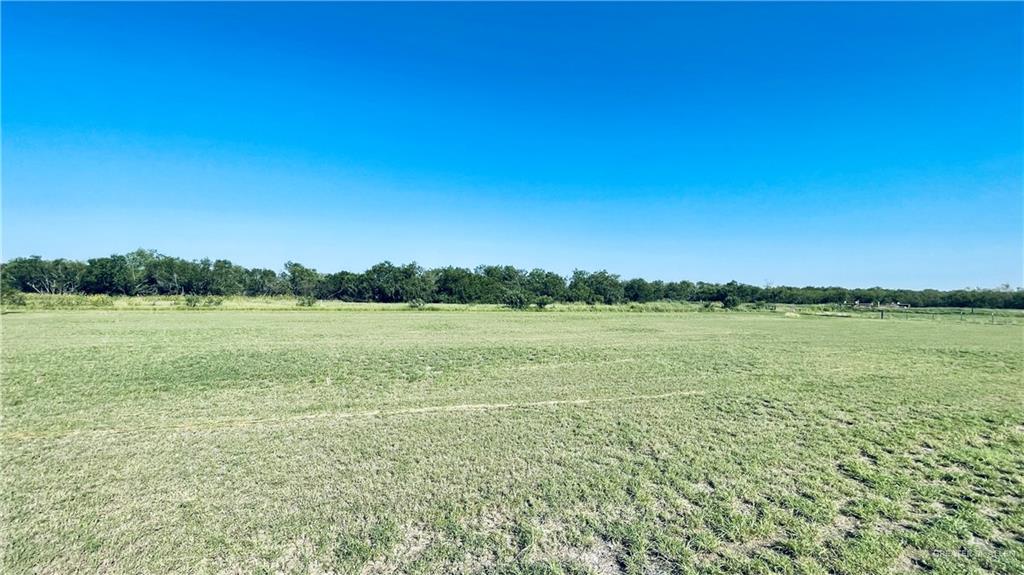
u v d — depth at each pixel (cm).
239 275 9169
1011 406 1078
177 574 416
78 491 579
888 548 466
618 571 428
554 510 544
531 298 6138
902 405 1080
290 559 439
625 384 1291
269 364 1496
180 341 2019
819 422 933
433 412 979
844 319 5100
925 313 6450
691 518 527
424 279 8231
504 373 1434
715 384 1308
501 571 425
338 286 8644
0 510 527
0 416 900
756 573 427
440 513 532
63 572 416
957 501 575
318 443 770
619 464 693
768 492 599
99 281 7662
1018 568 437
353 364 1534
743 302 7781
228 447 745
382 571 423
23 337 2050
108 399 1037
